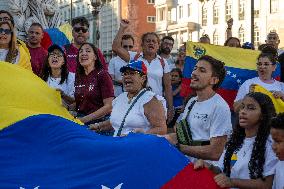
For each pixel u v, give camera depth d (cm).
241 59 1005
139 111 625
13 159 544
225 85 983
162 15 8612
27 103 636
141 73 629
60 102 672
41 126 558
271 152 513
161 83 932
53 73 852
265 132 520
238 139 544
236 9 6762
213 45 1020
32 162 539
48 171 527
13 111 582
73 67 955
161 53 1285
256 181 513
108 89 741
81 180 515
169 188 511
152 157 519
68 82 856
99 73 748
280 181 495
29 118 563
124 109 636
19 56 877
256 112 522
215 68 580
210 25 7319
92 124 712
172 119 955
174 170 518
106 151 526
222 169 554
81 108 760
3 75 651
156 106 624
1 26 854
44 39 1253
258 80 840
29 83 657
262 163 516
